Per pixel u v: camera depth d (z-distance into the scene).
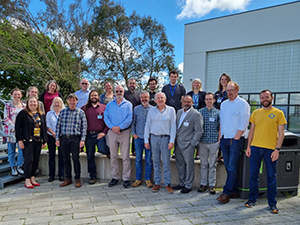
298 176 3.69
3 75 19.64
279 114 3.05
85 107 4.34
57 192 3.76
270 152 3.08
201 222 2.69
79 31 16.75
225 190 3.39
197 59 15.38
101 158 4.59
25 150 3.96
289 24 12.12
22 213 2.90
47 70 17.33
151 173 4.34
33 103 3.97
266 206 3.23
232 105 3.40
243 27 13.58
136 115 4.13
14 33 15.60
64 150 4.08
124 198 3.50
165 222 2.68
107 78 18.81
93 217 2.79
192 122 3.70
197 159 4.40
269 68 12.89
